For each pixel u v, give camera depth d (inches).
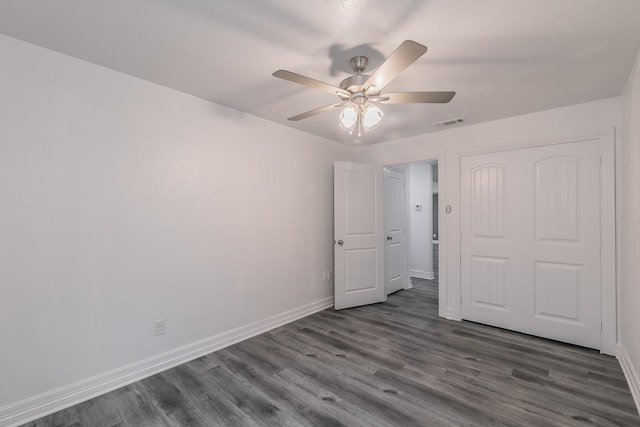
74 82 77.4
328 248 157.6
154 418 71.0
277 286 130.0
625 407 73.4
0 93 67.4
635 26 62.8
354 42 69.1
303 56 75.5
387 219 178.7
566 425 67.3
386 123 129.2
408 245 198.1
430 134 144.3
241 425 68.4
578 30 64.4
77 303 77.7
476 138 129.7
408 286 196.4
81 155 78.5
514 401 76.0
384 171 175.6
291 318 135.4
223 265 110.3
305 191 144.5
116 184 84.5
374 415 71.2
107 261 82.8
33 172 71.5
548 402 75.5
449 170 137.7
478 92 96.8
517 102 105.5
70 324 76.5
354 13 59.1
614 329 100.0
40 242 72.4
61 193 75.4
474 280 131.8
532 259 117.4
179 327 97.7
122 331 85.4
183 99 99.0
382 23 62.1
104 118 82.3
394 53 52.6
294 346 109.0
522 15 59.5
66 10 58.8
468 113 116.3
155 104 92.4
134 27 64.6
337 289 151.7
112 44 71.4
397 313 145.9
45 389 72.7
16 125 69.3
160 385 84.4
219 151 109.3
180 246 98.3
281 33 66.1
